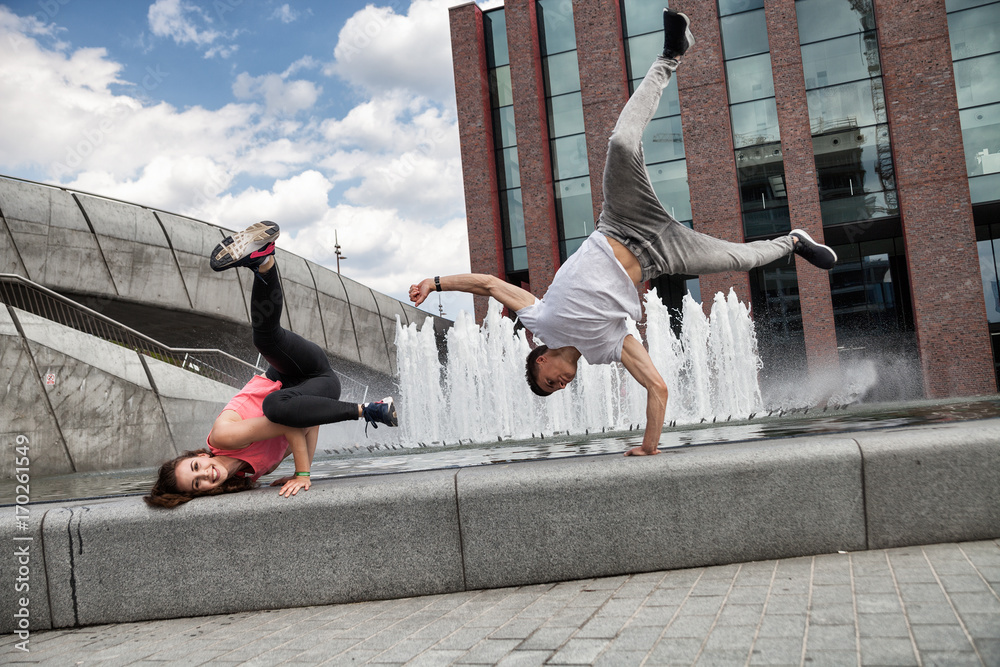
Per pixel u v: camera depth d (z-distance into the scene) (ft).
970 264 57.16
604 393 45.32
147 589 11.14
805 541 10.67
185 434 44.14
